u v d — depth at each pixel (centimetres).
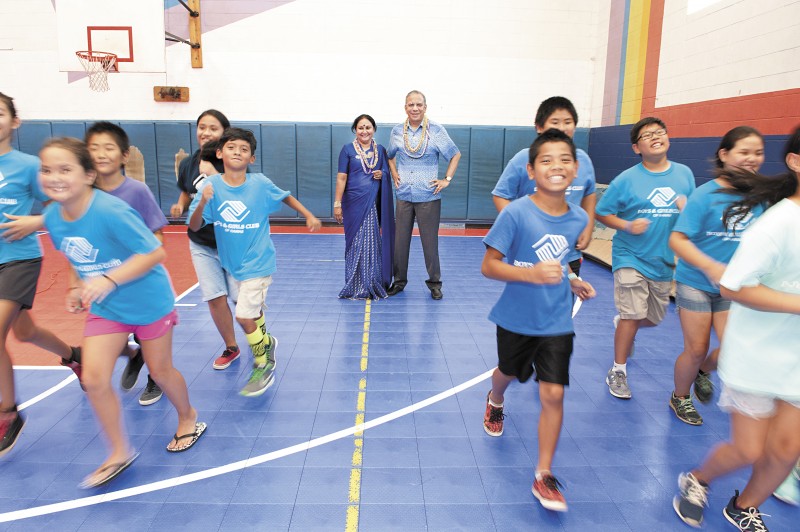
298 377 357
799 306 163
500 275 221
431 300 538
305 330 447
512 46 959
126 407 314
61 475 250
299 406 317
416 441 281
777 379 180
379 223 543
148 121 942
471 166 970
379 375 362
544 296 231
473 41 954
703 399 314
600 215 319
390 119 970
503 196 321
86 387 225
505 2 944
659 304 323
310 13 936
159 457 264
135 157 916
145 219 273
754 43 554
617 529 219
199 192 307
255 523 219
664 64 734
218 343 416
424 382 352
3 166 261
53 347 301
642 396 336
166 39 902
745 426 191
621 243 325
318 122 960
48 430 289
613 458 268
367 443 279
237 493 237
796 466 244
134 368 331
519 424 301
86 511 225
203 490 239
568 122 305
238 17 932
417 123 518
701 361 287
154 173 954
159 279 239
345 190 536
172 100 943
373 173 525
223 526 217
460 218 991
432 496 237
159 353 246
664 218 305
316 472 253
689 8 673
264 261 319
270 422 298
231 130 301
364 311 499
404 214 540
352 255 537
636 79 812
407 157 525
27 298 265
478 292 569
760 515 217
